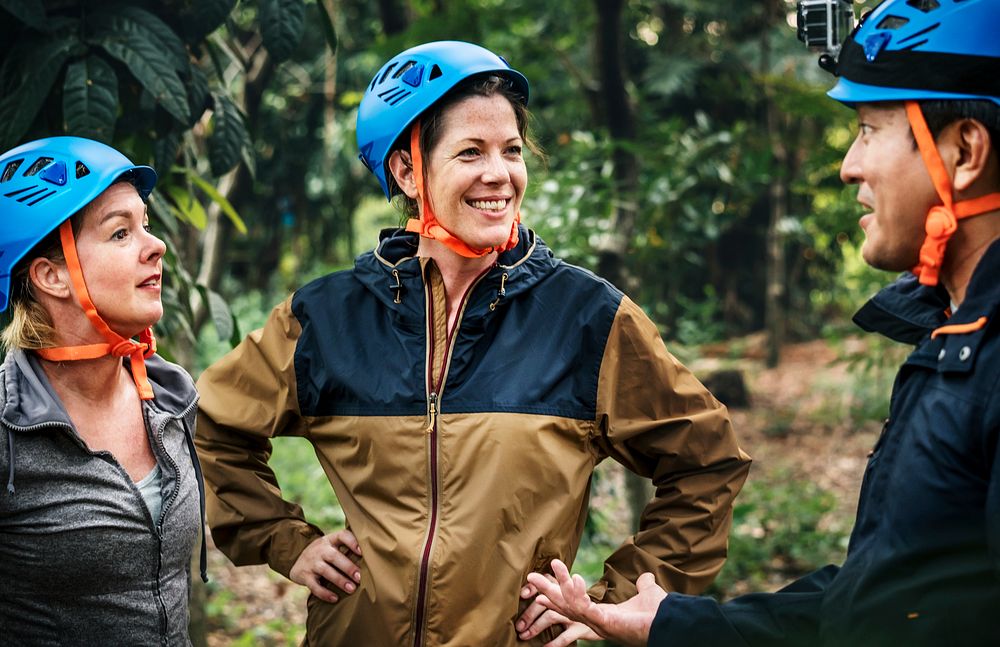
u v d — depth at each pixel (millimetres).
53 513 1757
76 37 2391
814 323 13562
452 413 1988
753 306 13812
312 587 2113
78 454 1784
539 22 9312
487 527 1938
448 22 5469
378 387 2035
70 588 1780
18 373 1794
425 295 2062
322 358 2107
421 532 1961
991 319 1399
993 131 1415
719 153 6453
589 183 4348
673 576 2117
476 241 1965
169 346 3025
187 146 3123
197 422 2256
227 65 3344
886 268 1559
